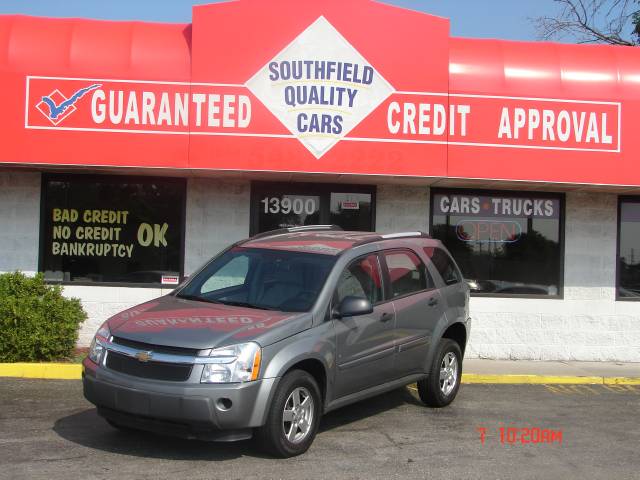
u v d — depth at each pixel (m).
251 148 10.06
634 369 10.82
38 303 9.45
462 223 11.52
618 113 10.62
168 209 11.14
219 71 10.04
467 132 10.38
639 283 11.73
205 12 10.02
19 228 10.95
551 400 8.78
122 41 10.20
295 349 5.86
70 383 8.72
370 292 6.95
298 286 6.53
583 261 11.62
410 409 8.00
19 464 5.61
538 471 5.92
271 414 5.68
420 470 5.81
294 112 10.12
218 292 6.88
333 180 10.93
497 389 9.38
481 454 6.34
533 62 10.67
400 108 10.26
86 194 11.08
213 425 5.41
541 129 10.51
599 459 6.33
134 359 5.66
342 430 6.98
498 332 11.47
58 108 9.98
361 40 10.19
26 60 10.00
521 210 11.62
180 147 10.02
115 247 11.09
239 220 11.16
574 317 11.53
